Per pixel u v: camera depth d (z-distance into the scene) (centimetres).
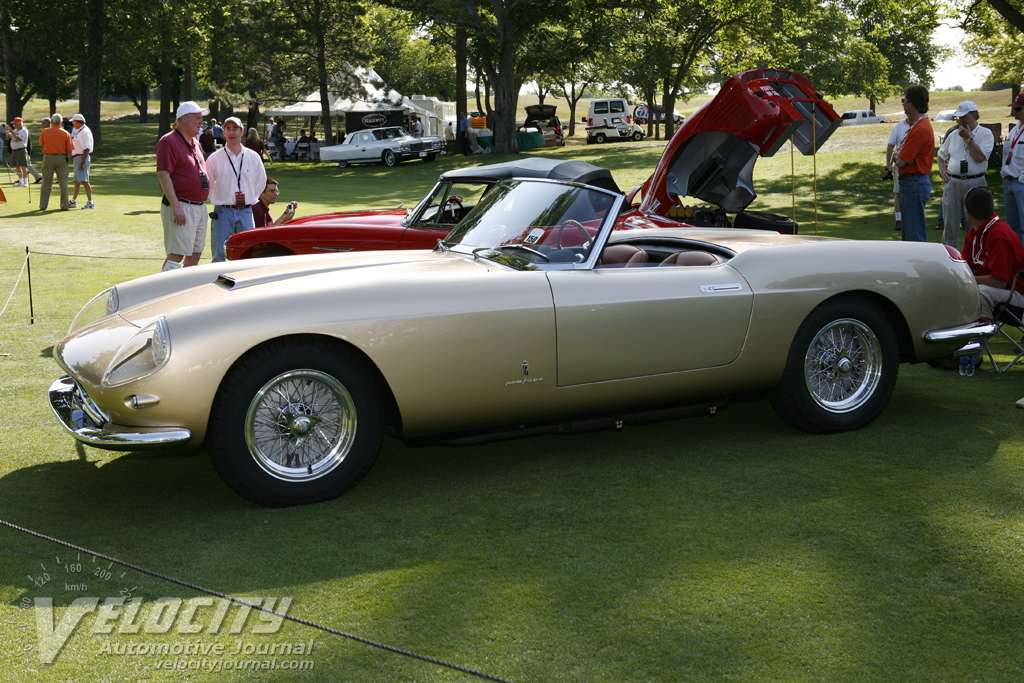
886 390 454
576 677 237
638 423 419
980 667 241
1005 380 554
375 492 380
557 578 295
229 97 4181
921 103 845
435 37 4003
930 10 2219
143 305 404
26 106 10444
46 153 1636
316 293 353
